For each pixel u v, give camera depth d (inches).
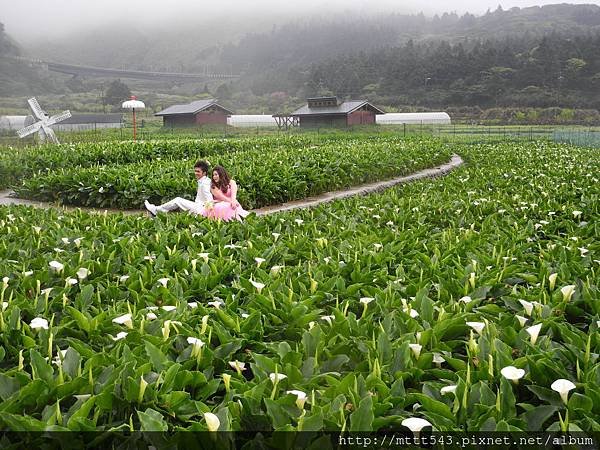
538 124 3353.8
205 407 99.3
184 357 122.3
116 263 200.7
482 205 342.6
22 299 156.3
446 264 204.2
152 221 296.2
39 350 126.2
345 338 132.9
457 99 4249.5
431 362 121.3
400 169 725.9
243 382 114.9
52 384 105.8
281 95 5821.9
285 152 749.9
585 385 101.7
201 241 244.1
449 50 5113.2
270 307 152.6
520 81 4163.4
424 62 4687.5
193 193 490.6
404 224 305.6
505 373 100.8
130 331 131.6
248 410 101.0
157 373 112.2
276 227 279.0
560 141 1584.6
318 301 166.6
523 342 126.7
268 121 3341.5
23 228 270.1
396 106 4446.4
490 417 95.2
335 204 371.2
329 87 5132.9
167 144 941.8
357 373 117.0
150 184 496.1
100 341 135.4
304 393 98.4
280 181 526.6
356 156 681.6
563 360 118.8
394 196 400.8
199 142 1020.5
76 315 137.9
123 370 107.2
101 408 101.7
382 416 102.7
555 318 138.8
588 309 153.9
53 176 547.8
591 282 174.9
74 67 7475.4
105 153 789.2
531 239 253.0
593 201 340.5
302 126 2775.6
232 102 5930.1
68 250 230.8
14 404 98.9
